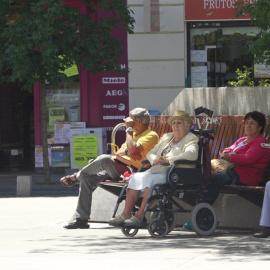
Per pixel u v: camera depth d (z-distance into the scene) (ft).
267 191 75.82
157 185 78.43
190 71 165.68
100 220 90.43
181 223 85.92
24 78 139.85
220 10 163.32
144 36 164.96
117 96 165.58
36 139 168.55
